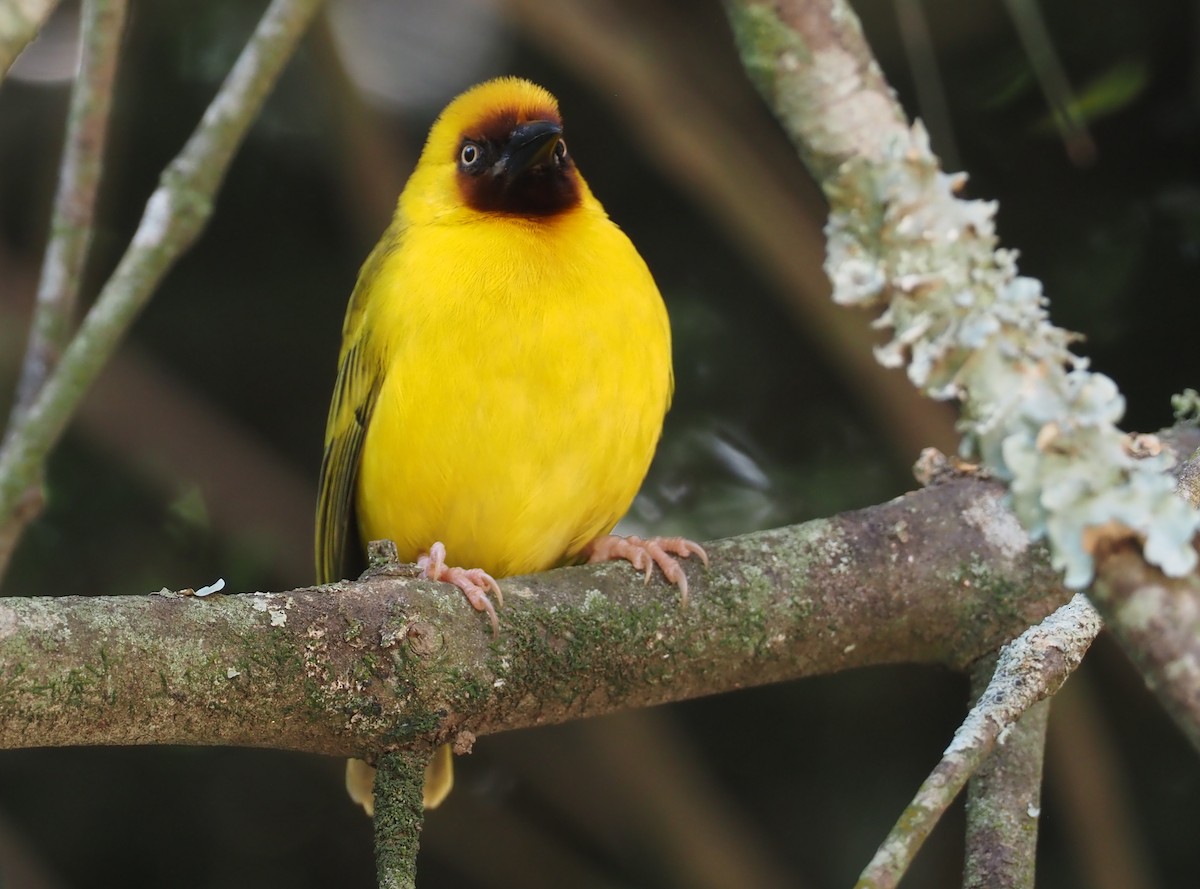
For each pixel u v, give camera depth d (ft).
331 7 34.14
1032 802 22.33
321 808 36.52
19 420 21.21
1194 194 33.40
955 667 25.25
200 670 19.48
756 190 34.50
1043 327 13.58
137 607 19.45
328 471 29.84
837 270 13.69
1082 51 33.14
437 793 29.96
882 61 33.58
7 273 35.65
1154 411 33.96
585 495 27.73
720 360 35.55
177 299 35.78
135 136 35.60
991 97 33.53
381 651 20.76
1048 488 12.58
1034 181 33.94
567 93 36.24
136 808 35.96
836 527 25.05
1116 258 33.68
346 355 29.55
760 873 35.40
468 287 26.73
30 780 35.63
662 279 36.22
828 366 35.32
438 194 29.32
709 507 34.96
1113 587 12.19
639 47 34.04
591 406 26.84
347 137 34.27
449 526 27.96
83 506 35.47
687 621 23.44
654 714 36.22
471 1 35.70
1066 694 32.60
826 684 35.35
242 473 35.81
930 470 26.25
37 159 35.83
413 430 27.04
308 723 20.48
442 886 36.81
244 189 35.65
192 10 34.68
